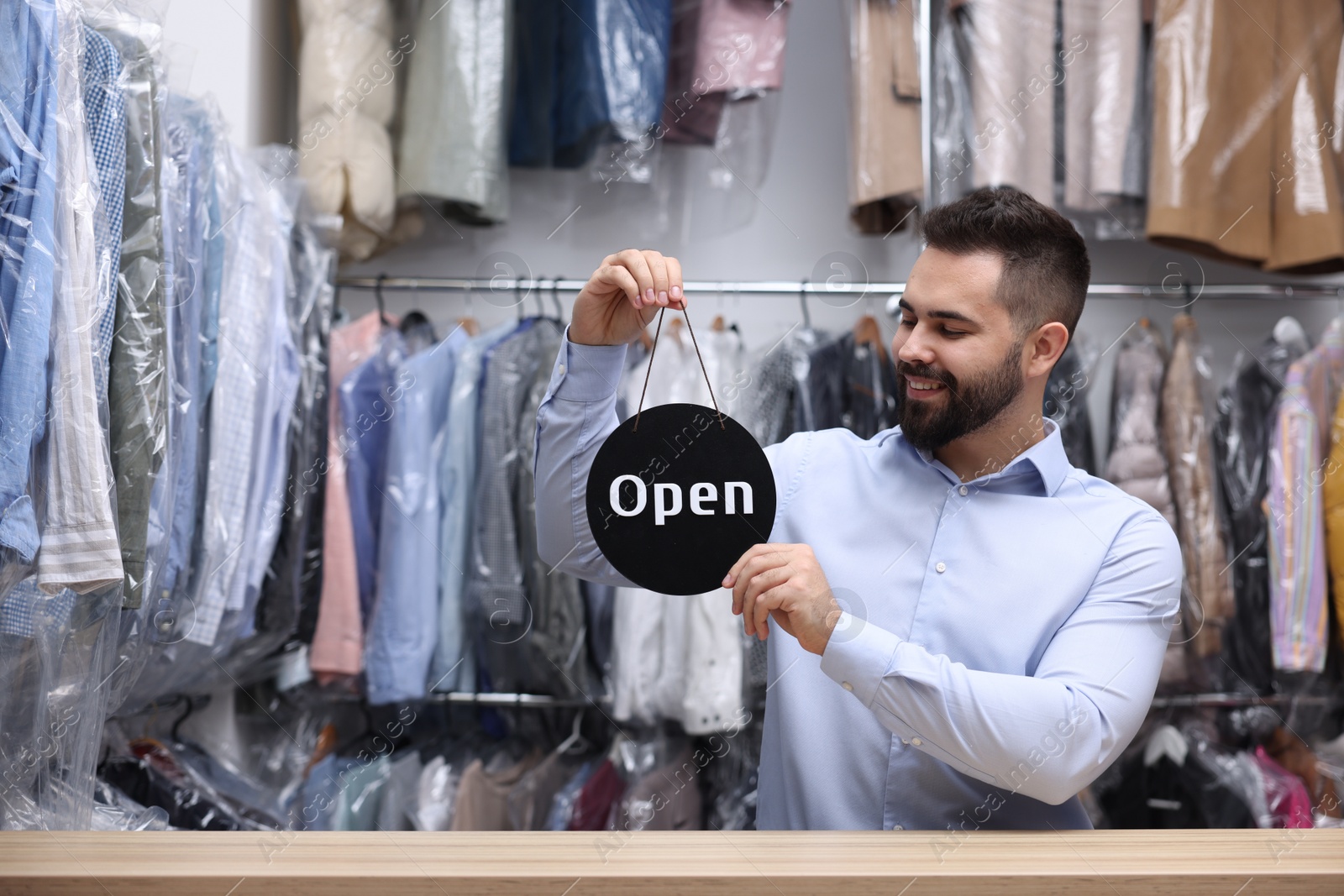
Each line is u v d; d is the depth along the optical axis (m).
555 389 0.95
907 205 2.18
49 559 0.94
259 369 1.61
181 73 1.43
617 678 1.94
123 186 1.11
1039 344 0.96
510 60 2.18
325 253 1.92
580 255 2.48
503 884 0.66
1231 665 2.09
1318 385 2.10
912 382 0.95
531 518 1.99
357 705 2.30
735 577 0.85
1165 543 0.95
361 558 1.96
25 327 0.88
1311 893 0.67
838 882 0.66
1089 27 2.05
